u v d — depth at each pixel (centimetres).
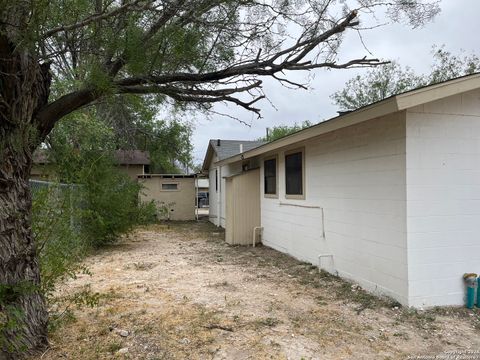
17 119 277
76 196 432
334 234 619
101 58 270
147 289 535
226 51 282
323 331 377
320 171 667
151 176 1750
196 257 809
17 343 285
